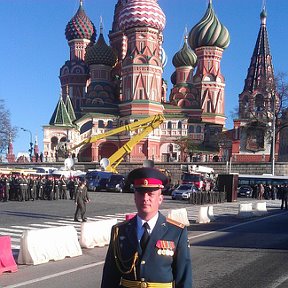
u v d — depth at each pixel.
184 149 94.75
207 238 19.03
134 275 4.16
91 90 105.81
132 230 4.31
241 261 13.77
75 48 120.38
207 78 110.94
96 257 14.71
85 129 100.25
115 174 56.97
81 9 121.81
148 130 60.19
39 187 41.09
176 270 4.22
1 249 12.38
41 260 13.64
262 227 23.55
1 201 38.47
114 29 115.25
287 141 76.75
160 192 4.41
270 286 10.58
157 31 98.31
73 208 32.09
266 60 102.50
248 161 74.38
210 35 110.75
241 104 89.56
